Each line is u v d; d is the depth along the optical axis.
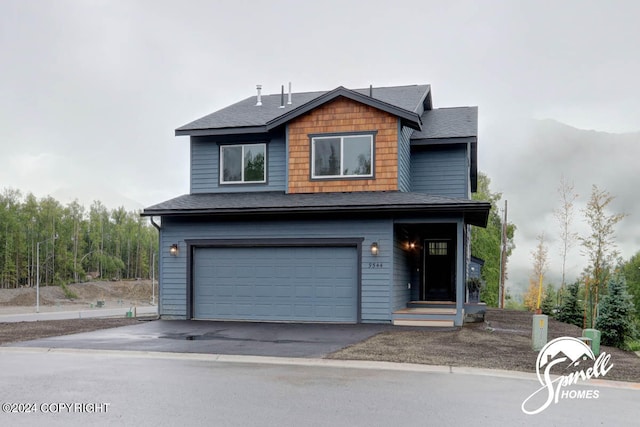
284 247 15.56
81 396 6.45
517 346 10.70
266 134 17.20
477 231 41.38
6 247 63.59
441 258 18.17
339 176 15.95
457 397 6.54
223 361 8.95
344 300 15.05
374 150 15.70
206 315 16.00
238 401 6.25
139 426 5.30
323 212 14.73
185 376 7.65
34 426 5.32
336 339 11.49
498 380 7.59
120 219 90.56
